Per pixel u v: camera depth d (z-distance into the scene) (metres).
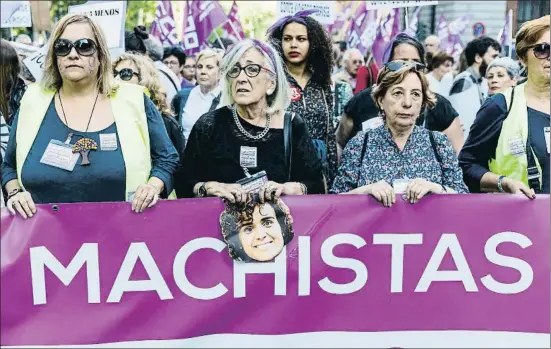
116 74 4.35
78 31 3.07
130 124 3.19
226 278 3.10
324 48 4.43
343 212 3.12
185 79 8.87
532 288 3.16
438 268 3.16
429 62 8.19
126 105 3.21
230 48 3.16
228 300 3.11
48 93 3.18
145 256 3.06
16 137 3.16
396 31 8.12
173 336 3.10
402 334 3.18
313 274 3.13
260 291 3.12
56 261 3.02
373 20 9.89
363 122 4.49
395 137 3.29
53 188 3.09
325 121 4.44
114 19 4.97
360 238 3.13
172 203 3.05
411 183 3.10
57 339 3.04
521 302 3.17
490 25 19.19
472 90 6.25
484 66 6.81
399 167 3.26
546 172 3.44
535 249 3.15
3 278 2.99
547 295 3.16
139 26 7.02
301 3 6.88
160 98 4.43
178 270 3.08
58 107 3.15
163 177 3.22
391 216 3.13
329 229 3.12
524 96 3.51
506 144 3.49
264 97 3.17
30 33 12.62
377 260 3.15
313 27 4.39
